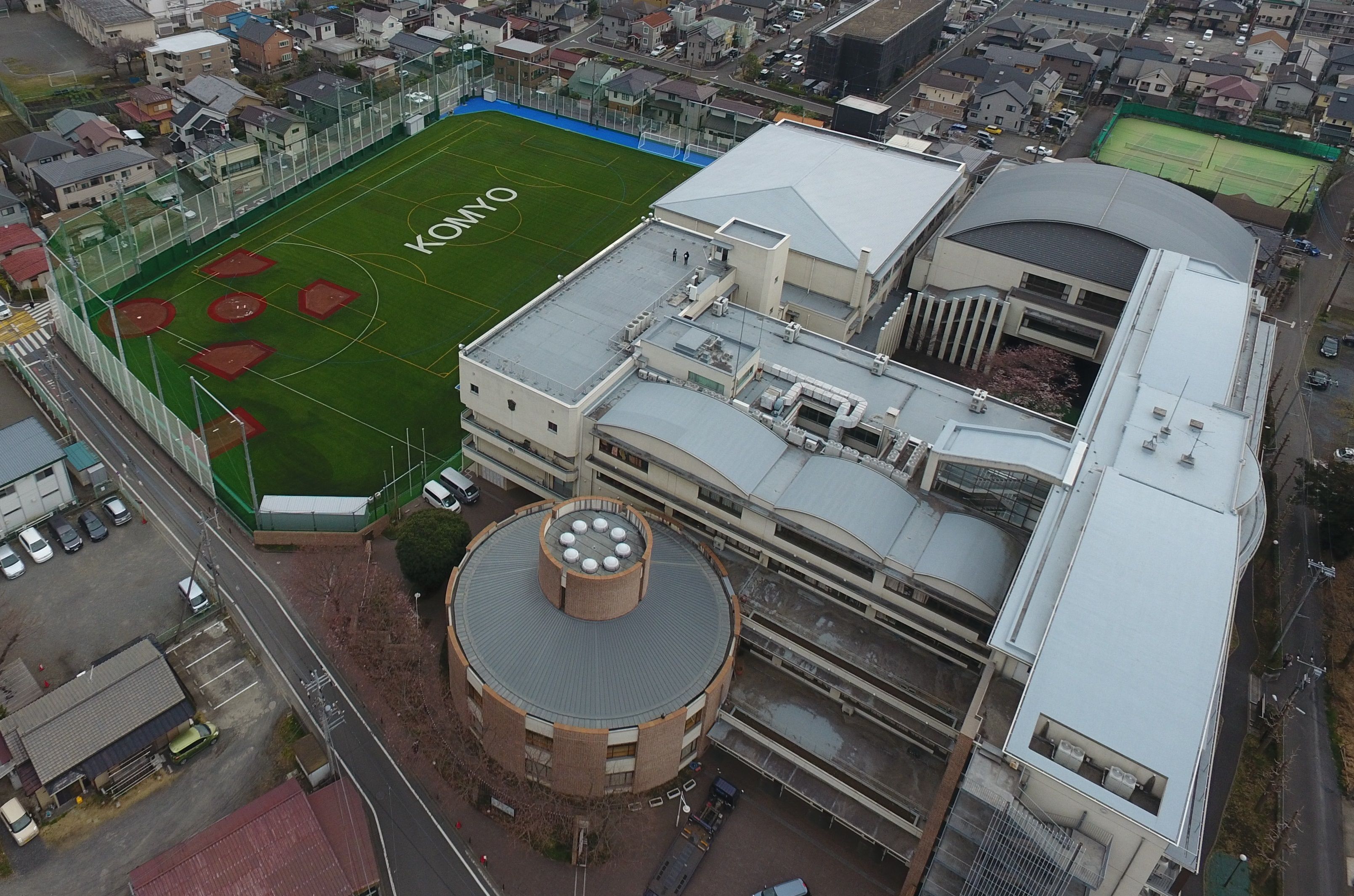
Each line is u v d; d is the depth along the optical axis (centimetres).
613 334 8831
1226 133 17862
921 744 6600
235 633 7581
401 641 7425
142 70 17362
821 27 19638
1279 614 8512
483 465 8988
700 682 6475
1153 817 4950
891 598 6781
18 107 15212
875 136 15688
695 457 7225
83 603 7744
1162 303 9269
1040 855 5050
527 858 6309
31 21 19112
